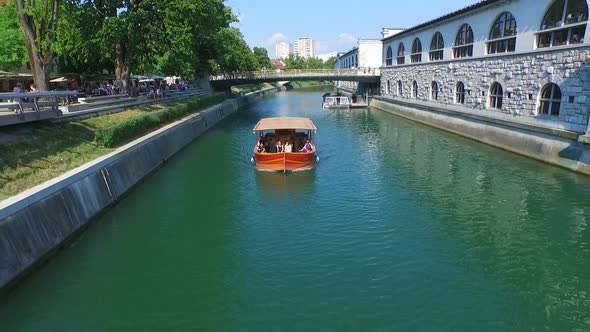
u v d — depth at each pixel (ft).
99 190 54.03
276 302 35.35
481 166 77.25
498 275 39.17
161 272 40.73
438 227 50.24
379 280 38.42
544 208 55.26
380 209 56.70
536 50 79.97
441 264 41.27
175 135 95.25
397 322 32.37
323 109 201.36
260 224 52.34
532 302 34.91
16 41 114.01
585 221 51.03
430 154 89.97
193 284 38.55
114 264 42.24
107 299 36.22
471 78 107.86
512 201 58.29
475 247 44.88
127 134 73.36
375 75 207.92
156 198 62.28
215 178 73.56
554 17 75.77
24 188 42.24
